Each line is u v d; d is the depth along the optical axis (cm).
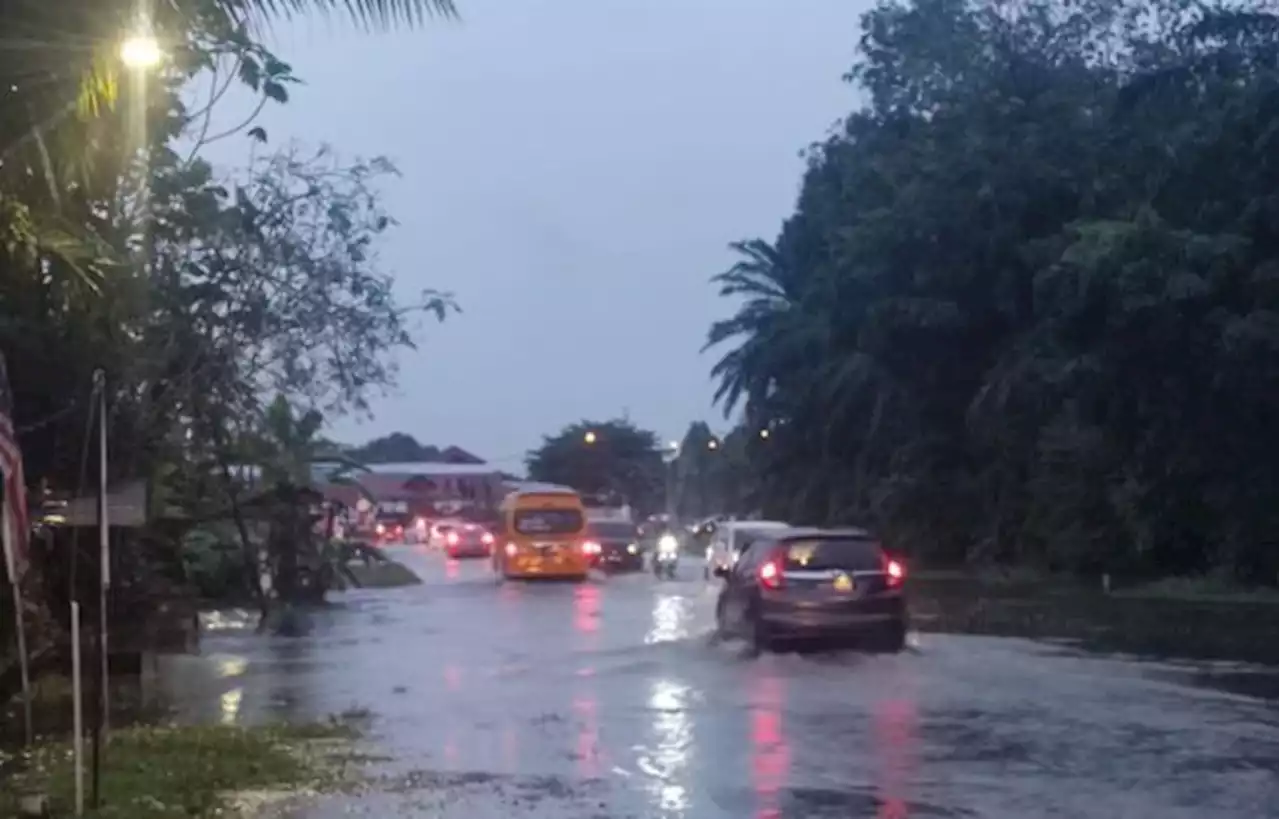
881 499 5831
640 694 1858
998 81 5625
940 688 1872
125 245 1997
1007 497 5434
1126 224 4225
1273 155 4119
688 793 1214
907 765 1332
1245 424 4238
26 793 1161
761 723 1596
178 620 2630
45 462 2019
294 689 1964
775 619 2266
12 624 1855
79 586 2167
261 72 1448
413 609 3572
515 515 5003
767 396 6762
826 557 2294
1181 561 4791
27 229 1380
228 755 1376
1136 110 4684
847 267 5584
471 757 1395
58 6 1066
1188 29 4753
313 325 3119
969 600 3872
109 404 2030
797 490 6825
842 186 6506
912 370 5662
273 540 3812
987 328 5412
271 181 3088
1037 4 5731
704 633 2711
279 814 1140
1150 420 4397
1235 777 1269
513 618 3234
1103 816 1123
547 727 1588
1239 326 3950
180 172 2409
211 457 3198
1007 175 5153
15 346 1862
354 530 5759
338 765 1348
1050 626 2878
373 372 3253
